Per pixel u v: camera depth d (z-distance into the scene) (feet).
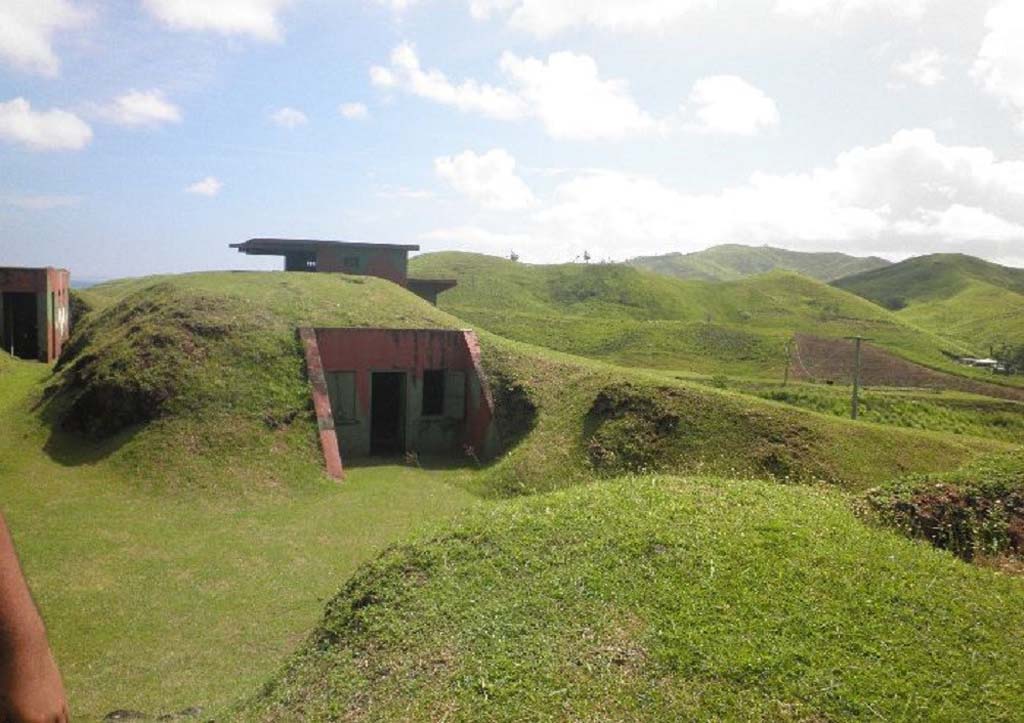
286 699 21.03
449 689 18.25
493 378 73.61
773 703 15.74
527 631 19.85
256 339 69.72
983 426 119.14
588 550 23.26
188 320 70.23
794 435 58.70
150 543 44.37
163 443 58.49
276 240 108.27
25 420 66.23
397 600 22.95
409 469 66.03
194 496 53.26
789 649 17.22
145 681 28.73
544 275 274.98
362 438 71.41
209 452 58.29
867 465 56.85
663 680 16.96
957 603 19.21
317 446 61.87
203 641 32.42
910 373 161.68
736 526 23.76
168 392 62.80
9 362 93.71
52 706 5.55
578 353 177.37
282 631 33.55
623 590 20.71
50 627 33.22
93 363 67.82
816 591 19.62
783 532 23.20
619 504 26.68
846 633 17.76
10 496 51.19
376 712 18.33
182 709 26.04
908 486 27.78
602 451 60.95
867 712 15.24
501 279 259.39
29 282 101.71
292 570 40.93
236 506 52.34
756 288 283.79
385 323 77.41
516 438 67.92
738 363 171.32
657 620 19.02
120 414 61.98
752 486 29.78
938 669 16.49
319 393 65.82
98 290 152.35
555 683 17.54
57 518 47.70
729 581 20.31
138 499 52.34
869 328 237.25
